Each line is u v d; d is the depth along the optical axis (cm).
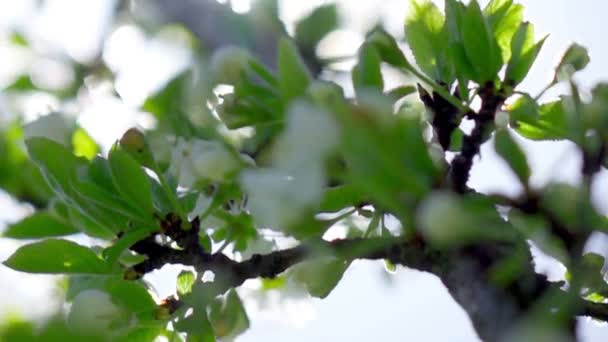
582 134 108
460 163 113
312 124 103
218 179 117
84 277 119
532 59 118
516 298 107
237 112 115
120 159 117
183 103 123
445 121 118
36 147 117
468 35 117
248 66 115
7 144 128
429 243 108
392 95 117
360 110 103
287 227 107
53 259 117
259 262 118
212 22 128
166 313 118
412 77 119
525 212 107
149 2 133
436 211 104
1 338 103
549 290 105
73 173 117
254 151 117
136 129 118
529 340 103
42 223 120
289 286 127
